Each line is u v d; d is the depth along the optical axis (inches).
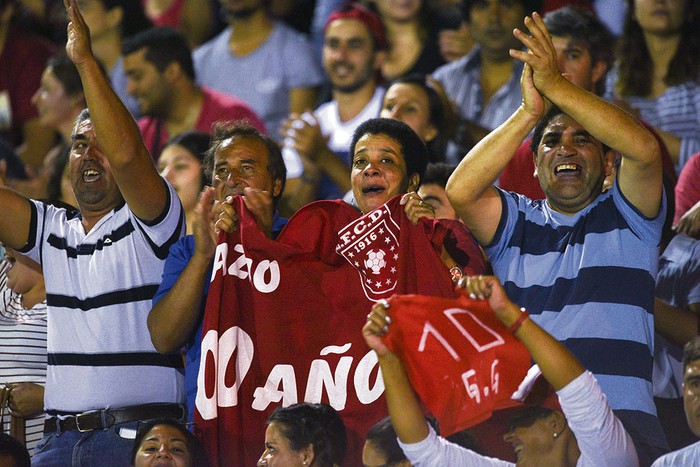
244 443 613.0
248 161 668.1
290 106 1080.8
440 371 525.7
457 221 655.8
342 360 614.5
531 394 569.0
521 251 621.0
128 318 658.8
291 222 629.3
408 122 848.3
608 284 602.5
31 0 1200.8
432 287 601.0
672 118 909.8
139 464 603.5
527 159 740.0
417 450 537.0
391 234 612.7
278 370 618.2
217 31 1204.5
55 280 672.4
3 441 624.1
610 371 591.8
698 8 914.7
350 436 606.9
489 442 586.6
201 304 639.1
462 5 959.0
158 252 665.6
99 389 652.1
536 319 607.2
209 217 624.4
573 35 833.5
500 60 946.7
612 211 616.1
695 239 718.5
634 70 929.5
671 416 690.2
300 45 1091.3
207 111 995.9
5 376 713.6
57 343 665.6
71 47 634.2
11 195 686.5
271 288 624.1
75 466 642.8
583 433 530.0
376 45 971.3
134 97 997.8
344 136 959.0
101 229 672.4
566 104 595.5
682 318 692.1
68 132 1011.9
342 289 621.3
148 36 992.9
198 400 611.2
